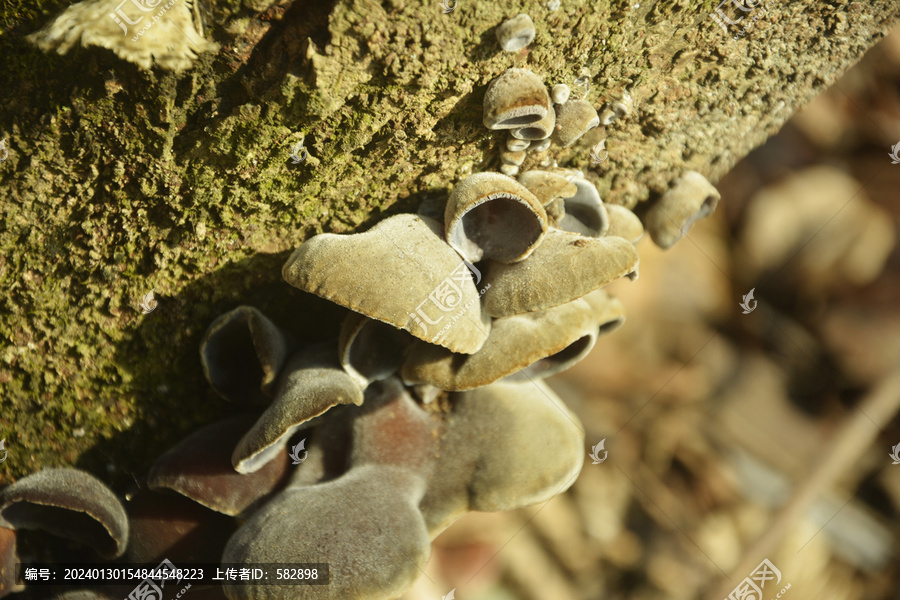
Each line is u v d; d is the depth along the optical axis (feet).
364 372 0.86
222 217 0.85
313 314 0.90
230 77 0.82
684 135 0.93
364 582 0.81
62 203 0.84
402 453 0.87
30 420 0.89
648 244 1.01
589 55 0.87
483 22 0.82
